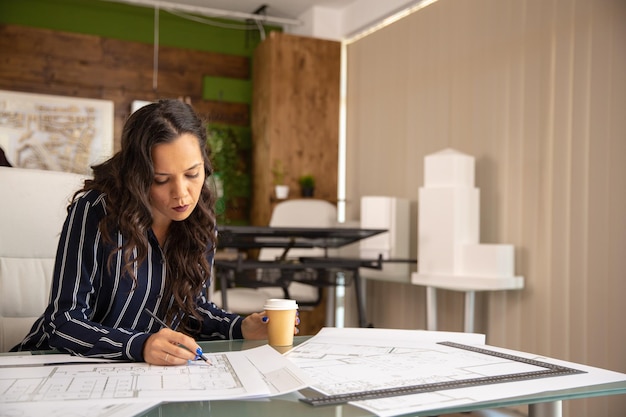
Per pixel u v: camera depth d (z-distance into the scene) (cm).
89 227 126
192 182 124
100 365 104
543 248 330
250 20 575
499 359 109
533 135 338
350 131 515
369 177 486
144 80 545
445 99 404
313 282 333
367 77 493
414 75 435
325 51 531
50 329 119
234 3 537
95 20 530
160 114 121
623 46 292
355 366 103
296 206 428
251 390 87
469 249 336
